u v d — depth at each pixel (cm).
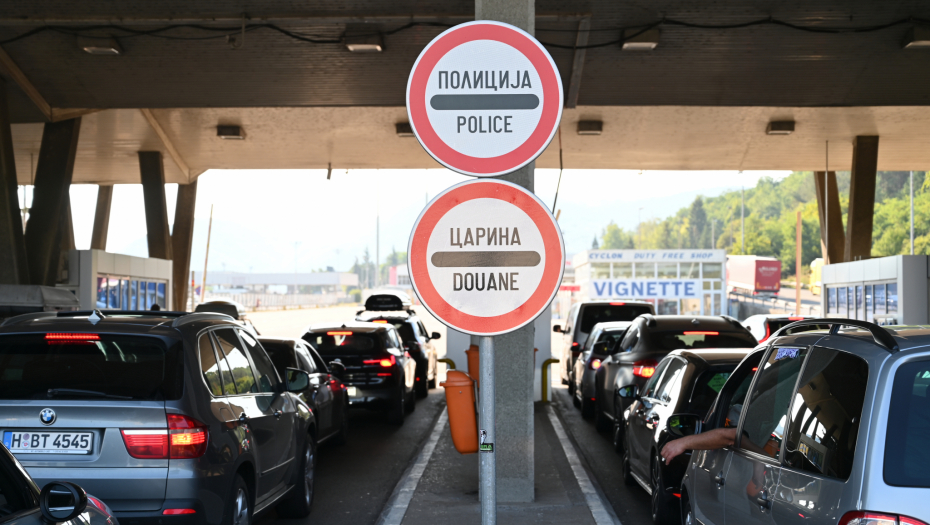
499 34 349
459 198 342
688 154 3162
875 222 9975
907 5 1770
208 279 19200
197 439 496
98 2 1744
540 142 347
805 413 344
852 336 330
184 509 484
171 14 1772
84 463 482
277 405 672
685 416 527
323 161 3209
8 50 1902
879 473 277
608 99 2075
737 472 410
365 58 1930
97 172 3344
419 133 346
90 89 2041
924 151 3117
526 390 768
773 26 1827
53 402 486
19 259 1864
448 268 340
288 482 702
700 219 19838
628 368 1105
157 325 534
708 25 1816
